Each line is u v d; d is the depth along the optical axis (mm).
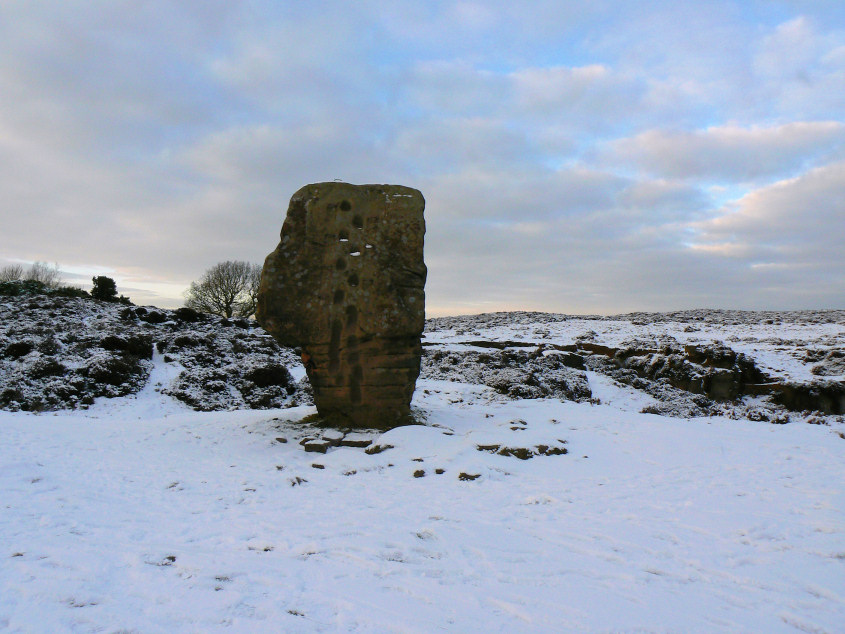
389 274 12453
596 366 23578
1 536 6133
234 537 6547
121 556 5742
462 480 9383
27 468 9117
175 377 20688
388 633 4359
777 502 8023
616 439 12070
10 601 4535
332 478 9602
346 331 12531
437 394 18297
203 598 4801
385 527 7039
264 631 4285
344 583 5285
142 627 4254
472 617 4703
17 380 18438
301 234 12578
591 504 8164
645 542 6629
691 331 32312
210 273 48656
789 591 5379
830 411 20406
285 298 12477
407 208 12648
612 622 4695
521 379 20328
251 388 20203
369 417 12617
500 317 42250
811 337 29250
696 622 4746
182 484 9031
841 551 6281
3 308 26984
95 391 18750
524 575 5672
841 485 8766
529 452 10711
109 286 35938
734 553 6281
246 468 10164
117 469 9836
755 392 21688
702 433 12516
